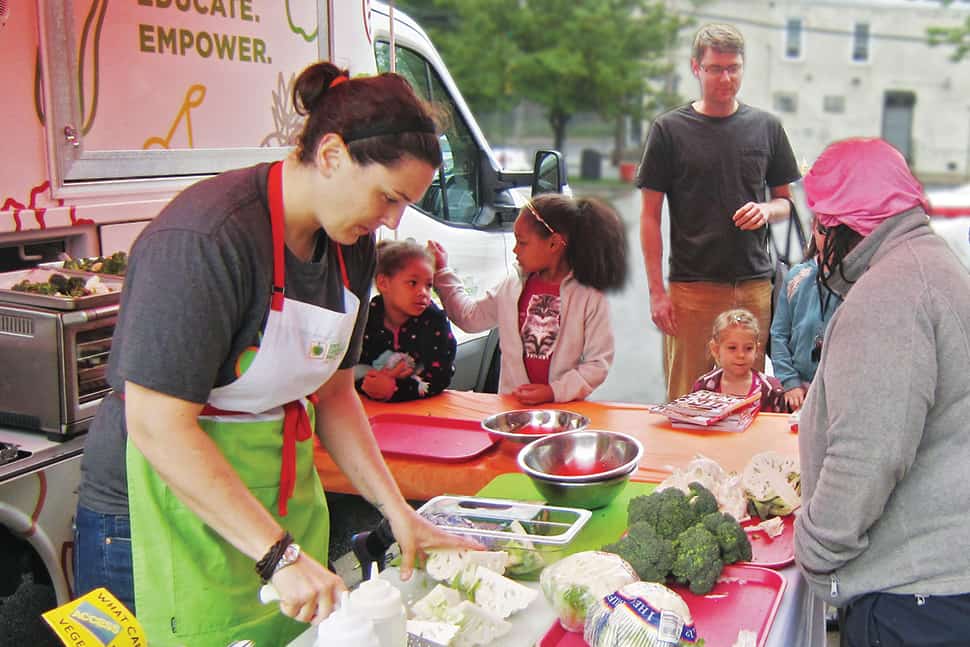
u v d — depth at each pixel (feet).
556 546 6.00
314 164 5.30
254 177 5.50
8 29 7.71
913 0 112.47
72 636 4.64
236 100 10.06
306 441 6.33
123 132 8.75
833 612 10.46
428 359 11.02
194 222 5.22
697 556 5.86
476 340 15.39
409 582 5.95
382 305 11.09
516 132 109.81
